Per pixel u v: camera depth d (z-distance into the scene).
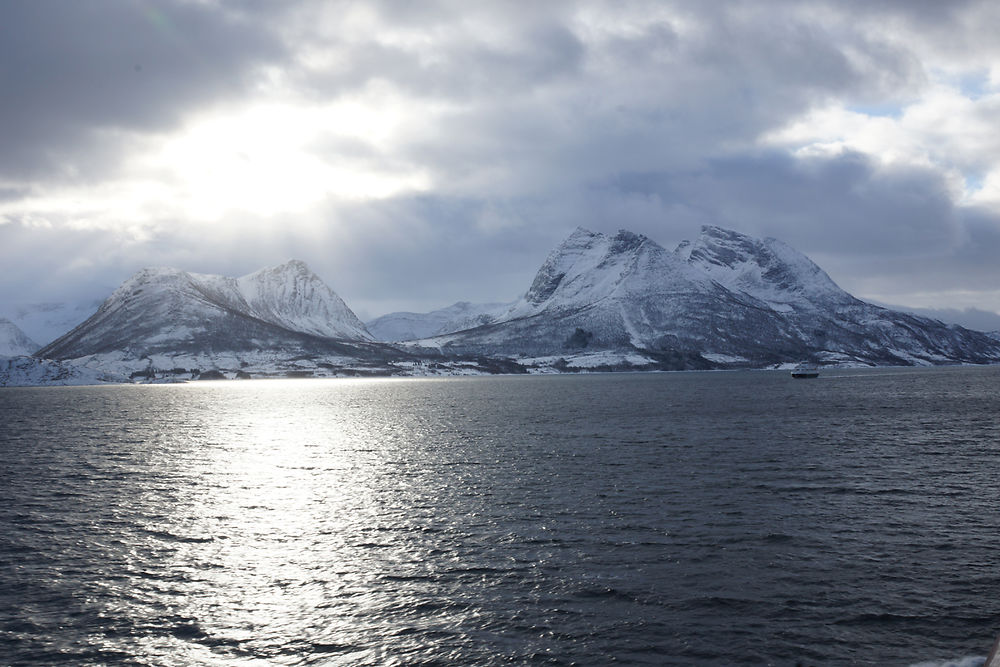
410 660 21.67
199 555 31.84
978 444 66.50
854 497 42.47
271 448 70.62
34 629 24.06
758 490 44.62
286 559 31.17
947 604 25.16
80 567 30.23
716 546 32.25
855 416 98.00
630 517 37.75
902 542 32.66
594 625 23.78
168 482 50.38
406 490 46.34
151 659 22.02
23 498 44.53
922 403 124.06
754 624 23.70
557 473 51.84
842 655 21.53
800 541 32.91
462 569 29.48
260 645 22.86
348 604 25.97
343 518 38.50
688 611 24.83
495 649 22.23
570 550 31.88
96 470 56.19
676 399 143.75
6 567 30.27
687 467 53.88
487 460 59.31
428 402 151.12
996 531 34.53
